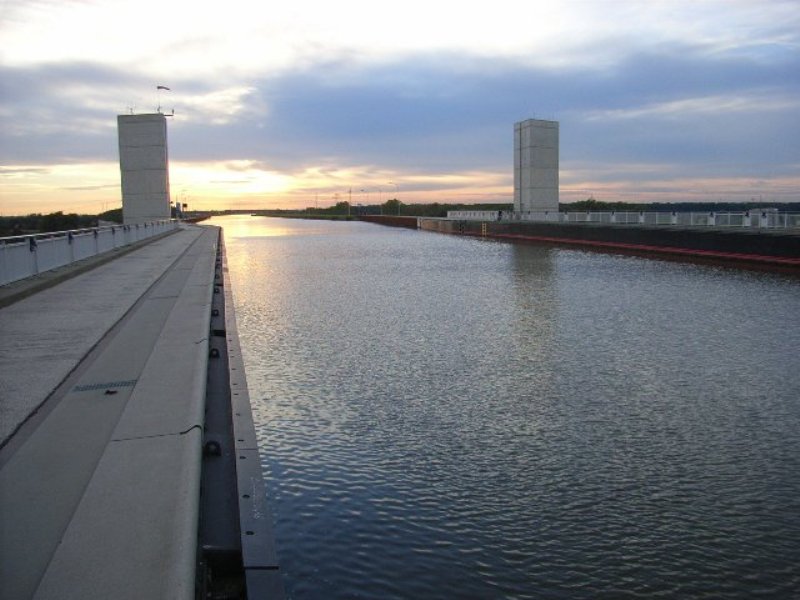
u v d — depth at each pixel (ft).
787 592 16.94
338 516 20.71
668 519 20.59
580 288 81.25
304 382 36.63
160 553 9.86
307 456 25.72
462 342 47.65
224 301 44.14
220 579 11.10
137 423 15.97
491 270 108.47
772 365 40.27
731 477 23.72
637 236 145.28
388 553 18.56
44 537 10.52
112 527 10.66
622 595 16.76
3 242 43.78
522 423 29.60
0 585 9.10
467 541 19.22
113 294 43.06
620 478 23.63
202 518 12.40
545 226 196.03
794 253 98.43
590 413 31.01
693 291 76.79
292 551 18.62
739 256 110.42
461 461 25.21
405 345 46.70
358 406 32.19
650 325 54.54
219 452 15.81
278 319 59.06
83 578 9.21
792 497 22.07
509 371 38.99
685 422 29.71
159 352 24.52
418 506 21.43
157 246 112.57
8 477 12.93
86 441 14.96
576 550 18.80
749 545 19.08
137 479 12.53
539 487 22.89
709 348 45.27
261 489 13.97
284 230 335.47
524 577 17.48
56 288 46.68
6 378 20.93
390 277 99.14
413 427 29.09
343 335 50.78
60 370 21.98
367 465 24.84
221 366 24.72
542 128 222.28
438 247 181.47
